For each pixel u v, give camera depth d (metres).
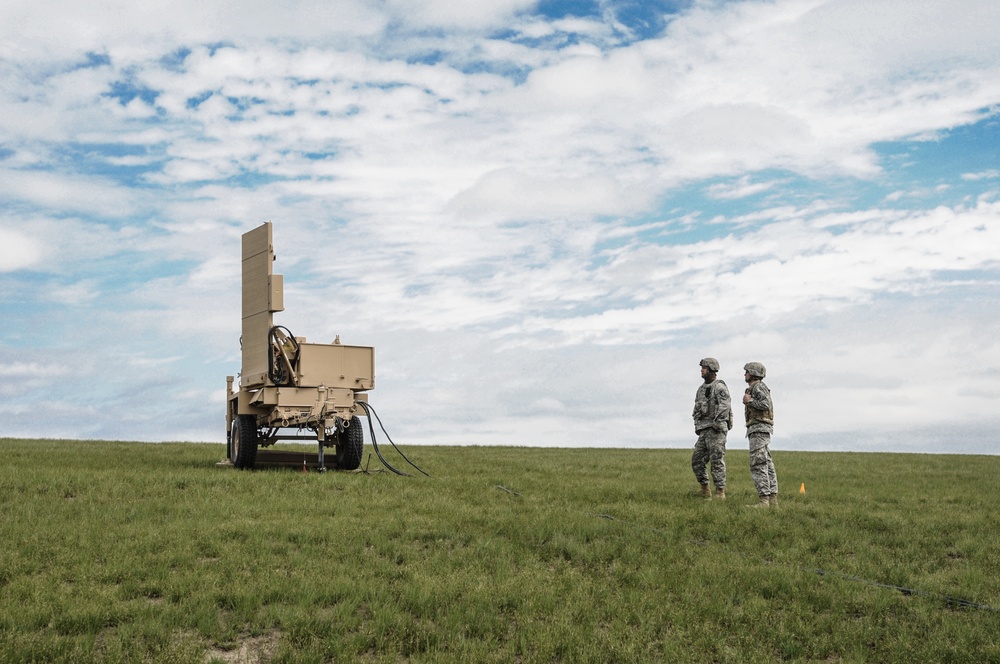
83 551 10.05
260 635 7.85
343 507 13.46
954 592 9.59
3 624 7.66
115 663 6.97
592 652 7.56
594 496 15.41
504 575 9.66
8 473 15.79
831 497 15.99
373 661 7.37
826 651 7.96
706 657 7.75
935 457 26.98
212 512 12.61
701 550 11.16
